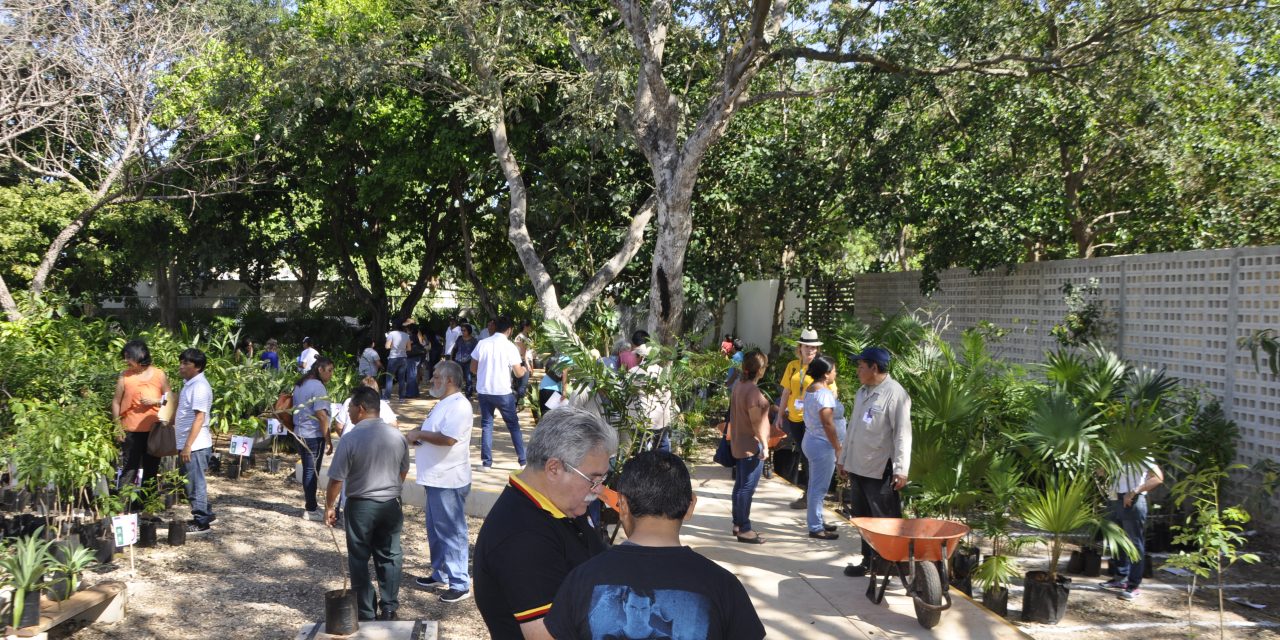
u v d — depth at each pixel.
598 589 2.39
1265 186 13.88
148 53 14.56
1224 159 13.92
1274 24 12.66
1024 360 13.30
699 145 12.23
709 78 16.34
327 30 19.50
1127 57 12.63
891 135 15.38
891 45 12.57
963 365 9.56
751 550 7.48
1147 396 8.65
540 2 15.27
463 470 6.75
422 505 9.82
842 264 26.67
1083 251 15.13
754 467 7.69
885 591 6.43
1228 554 5.92
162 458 9.69
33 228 17.72
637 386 7.75
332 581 7.30
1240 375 9.08
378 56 14.98
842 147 16.83
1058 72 12.84
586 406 7.84
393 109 18.94
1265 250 8.78
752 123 17.55
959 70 12.77
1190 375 9.84
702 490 10.01
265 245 26.64
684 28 14.36
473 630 6.20
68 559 6.00
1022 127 14.05
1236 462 8.95
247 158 20.58
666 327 13.11
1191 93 14.71
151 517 8.48
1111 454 6.74
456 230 25.86
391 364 19.23
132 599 6.69
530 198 17.72
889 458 6.45
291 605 6.70
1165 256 10.30
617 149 15.64
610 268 15.19
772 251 19.19
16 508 8.70
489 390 10.99
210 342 13.20
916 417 7.43
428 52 15.47
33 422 7.84
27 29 12.14
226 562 7.71
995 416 8.35
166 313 27.56
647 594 2.37
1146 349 10.62
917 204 14.85
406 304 26.52
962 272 15.40
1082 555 7.61
